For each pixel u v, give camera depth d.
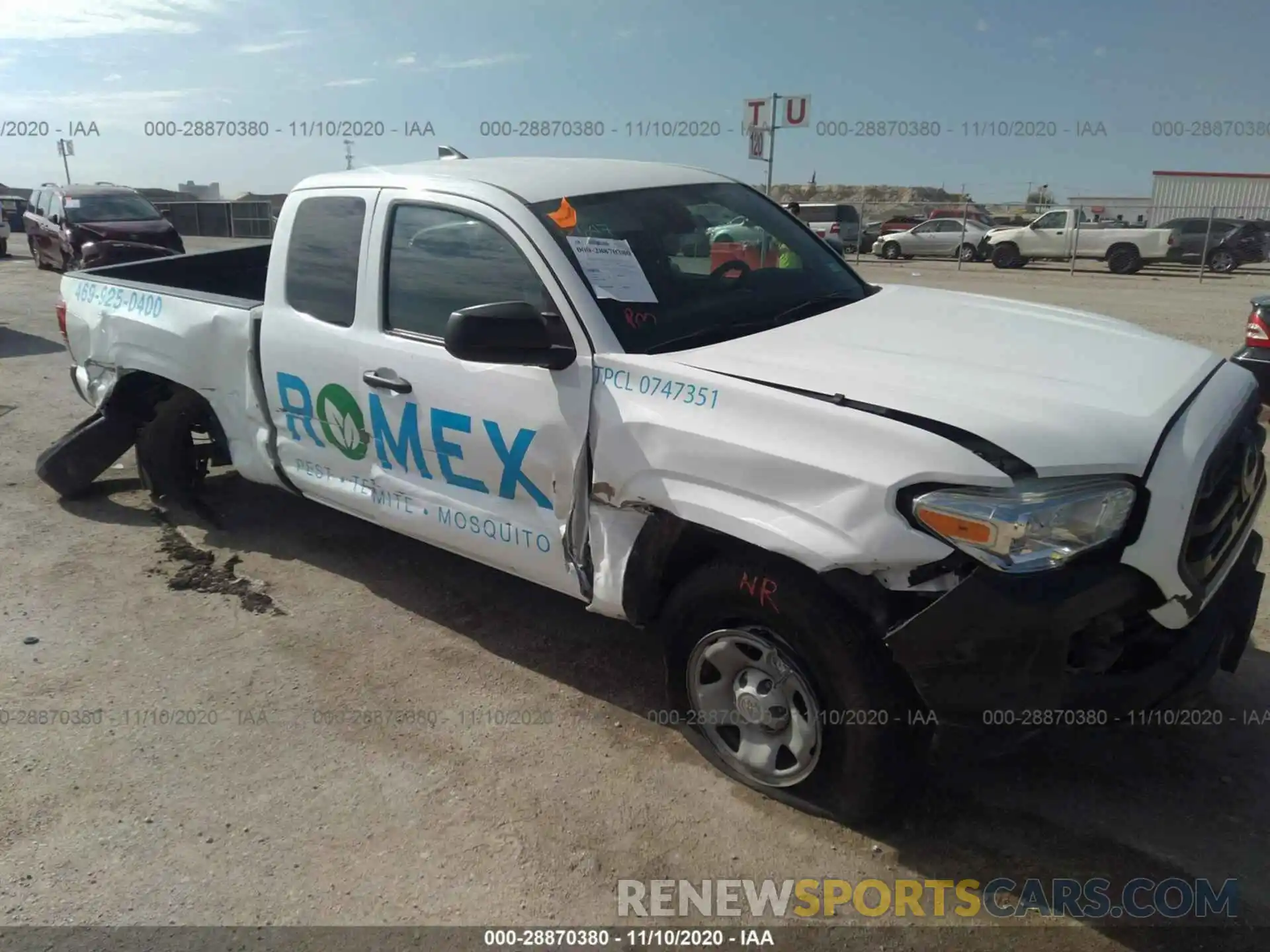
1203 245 21.86
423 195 3.77
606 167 4.03
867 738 2.75
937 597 2.58
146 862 2.90
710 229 3.83
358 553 5.05
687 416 2.92
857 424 2.62
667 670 3.25
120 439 5.65
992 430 2.53
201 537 5.29
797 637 2.79
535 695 3.73
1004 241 24.16
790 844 2.92
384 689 3.79
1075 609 2.44
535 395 3.31
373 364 3.85
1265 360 5.29
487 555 3.68
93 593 4.64
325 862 2.89
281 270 4.33
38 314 13.33
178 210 32.28
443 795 3.17
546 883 2.80
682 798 3.13
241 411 4.68
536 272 3.35
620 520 3.20
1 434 7.34
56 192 18.23
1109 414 2.63
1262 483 3.19
